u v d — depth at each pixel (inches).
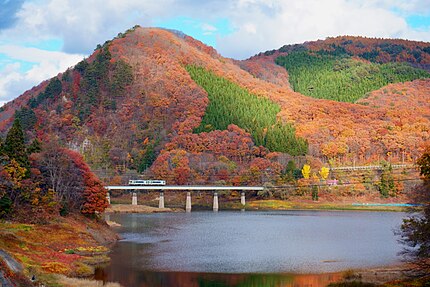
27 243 3565.5
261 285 2925.7
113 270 3309.5
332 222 6712.6
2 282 2297.0
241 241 4726.9
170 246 4375.0
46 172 4997.5
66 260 3390.7
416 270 2997.0
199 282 3002.0
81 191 5059.1
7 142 4601.4
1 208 4138.8
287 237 5034.5
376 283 2886.3
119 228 5861.2
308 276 3159.5
